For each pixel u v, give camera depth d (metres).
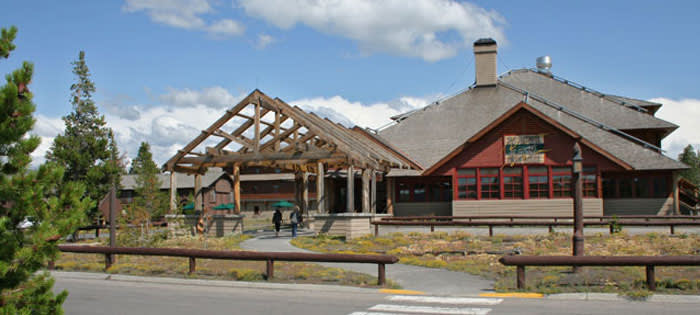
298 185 32.56
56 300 7.85
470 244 19.83
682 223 20.55
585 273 12.84
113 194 17.75
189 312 10.17
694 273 12.83
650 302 10.50
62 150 25.95
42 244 7.41
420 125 38.28
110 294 12.23
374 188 29.09
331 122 29.31
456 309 10.12
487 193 30.59
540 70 42.56
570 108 36.25
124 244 20.28
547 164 29.89
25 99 7.68
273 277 13.55
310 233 27.48
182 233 24.55
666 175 29.95
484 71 40.34
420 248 19.22
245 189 54.44
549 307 10.16
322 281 13.09
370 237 22.72
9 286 7.35
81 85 27.28
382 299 11.30
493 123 30.30
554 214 29.47
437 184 33.78
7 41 7.70
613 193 30.81
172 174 25.03
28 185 7.50
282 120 25.34
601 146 30.94
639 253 16.59
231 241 22.19
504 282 12.52
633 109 35.59
